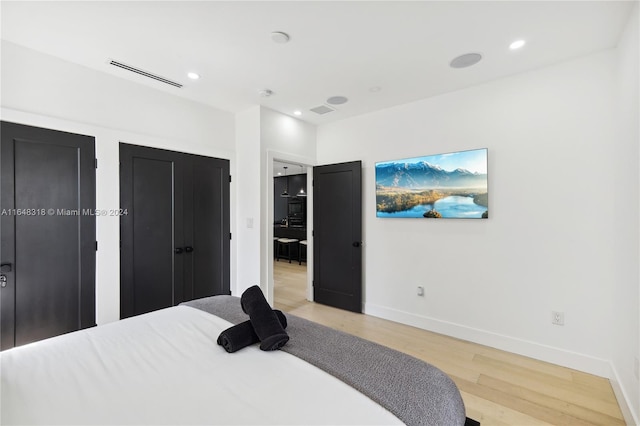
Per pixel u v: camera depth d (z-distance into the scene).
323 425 0.90
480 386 2.18
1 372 1.16
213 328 1.62
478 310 2.89
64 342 1.43
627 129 1.91
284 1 1.75
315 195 4.13
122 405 0.98
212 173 3.54
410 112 3.33
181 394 1.04
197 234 3.40
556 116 2.47
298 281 5.48
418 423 0.96
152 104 3.01
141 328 1.61
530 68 2.54
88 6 1.80
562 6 1.76
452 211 3.00
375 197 3.63
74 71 2.52
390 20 1.92
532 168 2.59
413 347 2.81
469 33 2.05
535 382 2.23
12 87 2.23
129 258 2.84
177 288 3.21
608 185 2.27
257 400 1.01
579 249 2.39
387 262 3.53
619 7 1.77
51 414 0.94
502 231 2.75
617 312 2.11
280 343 1.40
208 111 3.49
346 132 3.92
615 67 2.21
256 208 3.56
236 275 3.77
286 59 2.43
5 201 2.21
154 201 3.03
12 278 2.24
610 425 1.80
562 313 2.47
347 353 1.37
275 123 3.68
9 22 1.96
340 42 2.18
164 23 1.97
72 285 2.51
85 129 2.57
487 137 2.82
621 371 1.99
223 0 1.74
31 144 2.32
